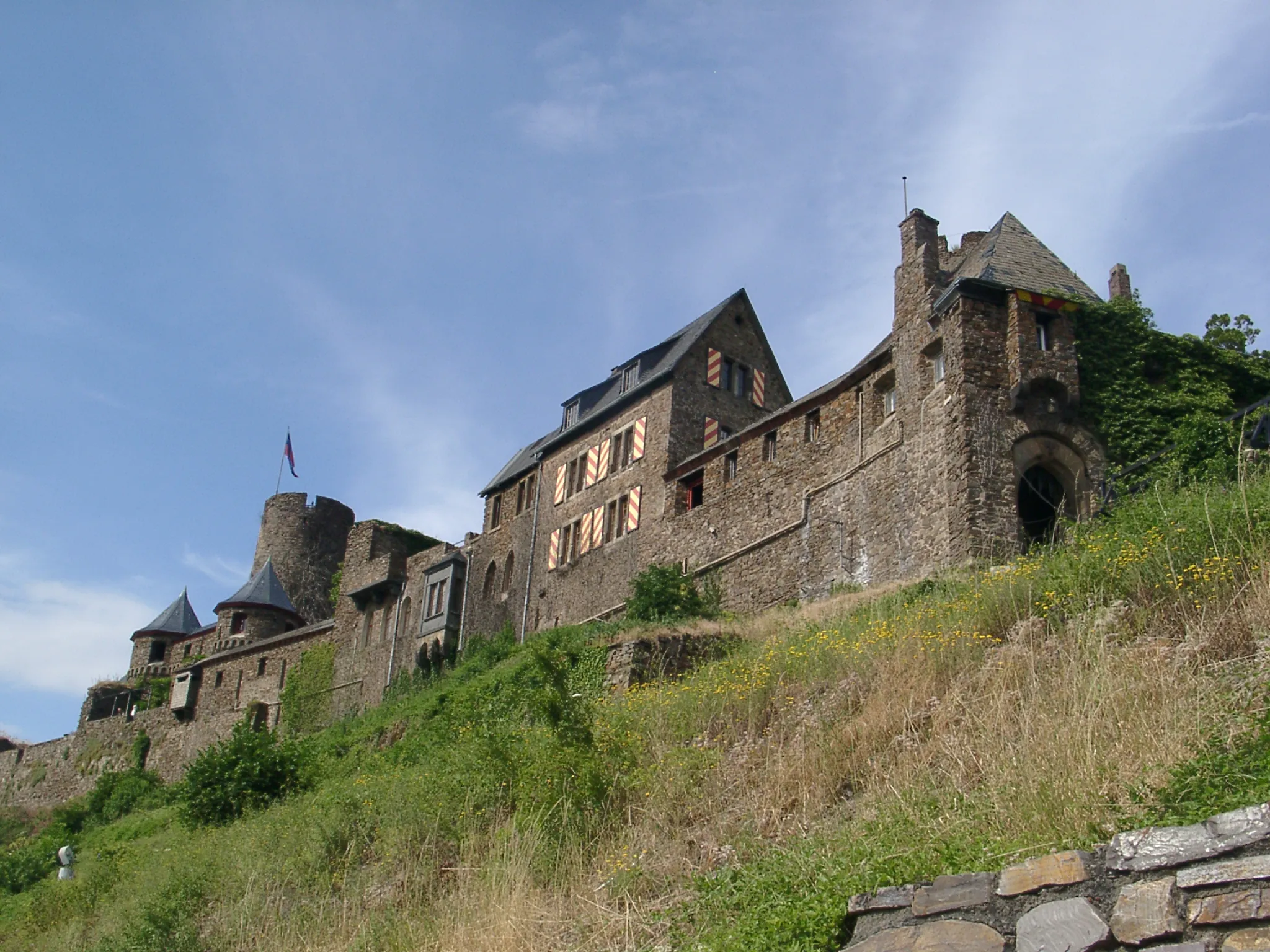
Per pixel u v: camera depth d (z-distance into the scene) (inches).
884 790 431.2
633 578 1357.0
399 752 1127.0
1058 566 583.2
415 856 610.9
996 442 973.2
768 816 474.6
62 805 2217.0
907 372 1087.0
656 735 612.7
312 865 673.6
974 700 464.1
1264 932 236.7
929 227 1135.0
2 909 1006.4
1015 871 281.1
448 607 1791.3
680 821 508.7
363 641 1958.7
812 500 1193.4
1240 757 329.1
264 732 1157.1
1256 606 430.9
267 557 2819.9
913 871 333.1
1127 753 364.8
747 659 722.8
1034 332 1004.6
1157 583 503.2
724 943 356.5
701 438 1534.2
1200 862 252.4
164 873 807.7
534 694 680.4
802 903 345.1
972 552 932.0
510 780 629.9
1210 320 1117.7
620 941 418.9
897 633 617.9
